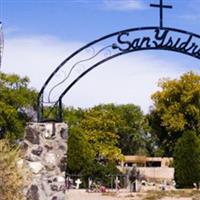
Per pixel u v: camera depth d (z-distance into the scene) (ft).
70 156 156.46
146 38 48.01
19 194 42.37
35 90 211.20
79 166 156.46
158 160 277.03
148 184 171.73
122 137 314.35
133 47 47.88
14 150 43.75
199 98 227.81
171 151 236.02
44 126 47.83
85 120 249.14
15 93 204.33
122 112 314.35
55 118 48.98
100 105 285.64
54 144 47.88
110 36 47.60
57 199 46.96
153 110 234.99
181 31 48.34
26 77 208.13
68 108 274.36
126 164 258.78
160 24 48.01
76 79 47.80
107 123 248.32
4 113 198.49
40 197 46.47
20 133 201.05
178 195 114.11
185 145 140.05
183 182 139.64
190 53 48.70
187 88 227.81
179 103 229.45
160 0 48.06
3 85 203.62
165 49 48.39
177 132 231.71
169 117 229.25
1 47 50.34
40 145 47.55
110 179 150.00
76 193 121.90
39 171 46.96
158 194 115.44
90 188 136.77
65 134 48.37
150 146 314.55
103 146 244.42
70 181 143.64
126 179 140.77
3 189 41.09
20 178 42.52
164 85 231.50
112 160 243.19
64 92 48.08
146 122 245.86
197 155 139.74
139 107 318.86
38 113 48.16
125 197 111.65
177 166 140.87
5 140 46.78
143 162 270.46
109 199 106.73
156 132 238.68
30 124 47.83
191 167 139.44
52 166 47.44
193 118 228.43
